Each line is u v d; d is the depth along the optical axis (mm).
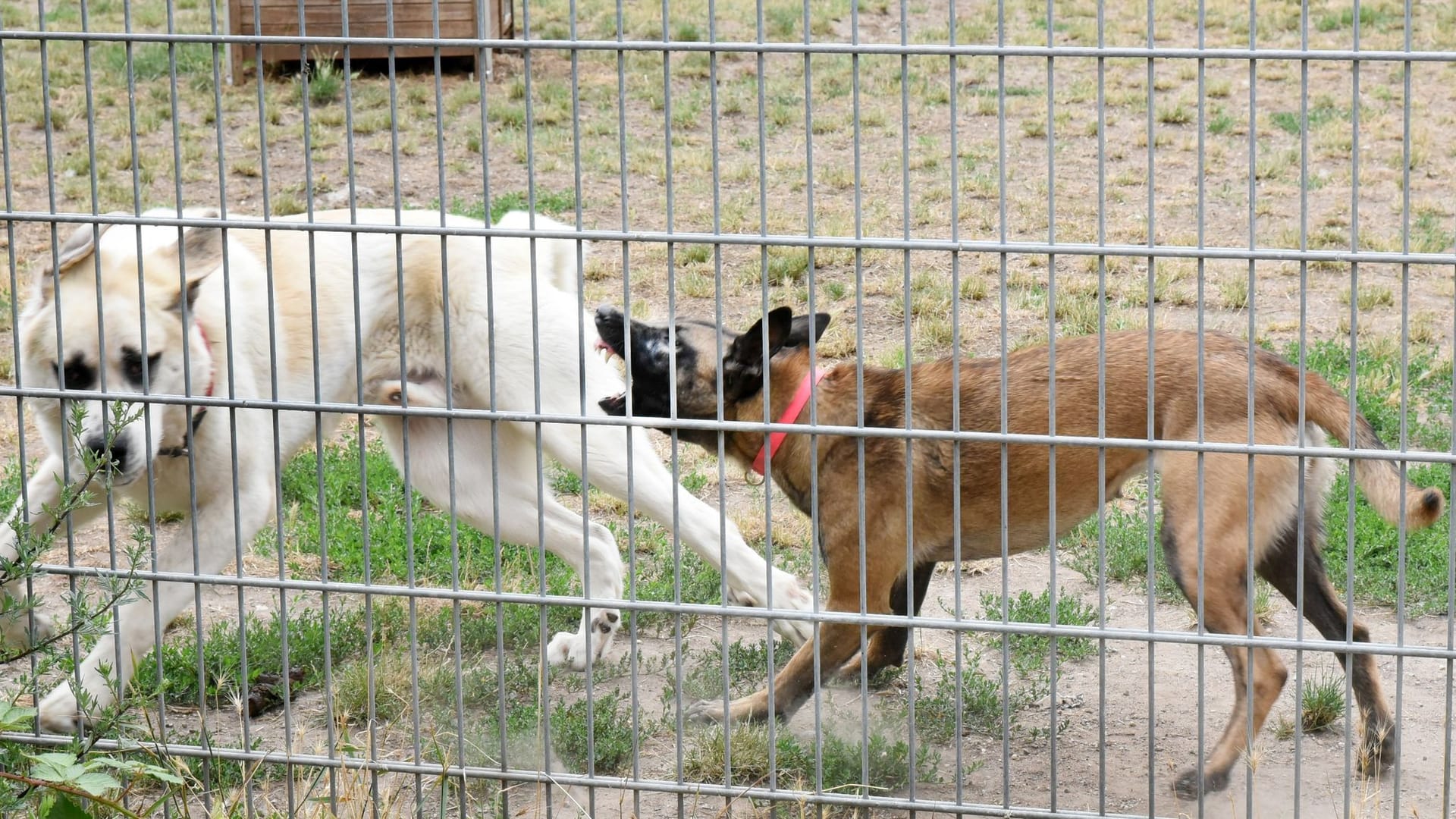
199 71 16609
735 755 4523
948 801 4449
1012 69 17344
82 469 4574
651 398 4848
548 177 13516
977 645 5574
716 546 5207
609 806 4379
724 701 3709
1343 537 6156
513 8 17734
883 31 19000
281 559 3740
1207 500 4387
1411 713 4957
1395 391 8078
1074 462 4578
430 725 4871
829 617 3557
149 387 4352
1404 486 3592
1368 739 4496
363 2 16109
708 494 7258
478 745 4641
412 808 4262
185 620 5762
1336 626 4566
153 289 4551
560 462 5348
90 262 4547
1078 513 4688
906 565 4352
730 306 10047
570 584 5996
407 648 5445
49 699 4355
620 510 6996
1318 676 5203
